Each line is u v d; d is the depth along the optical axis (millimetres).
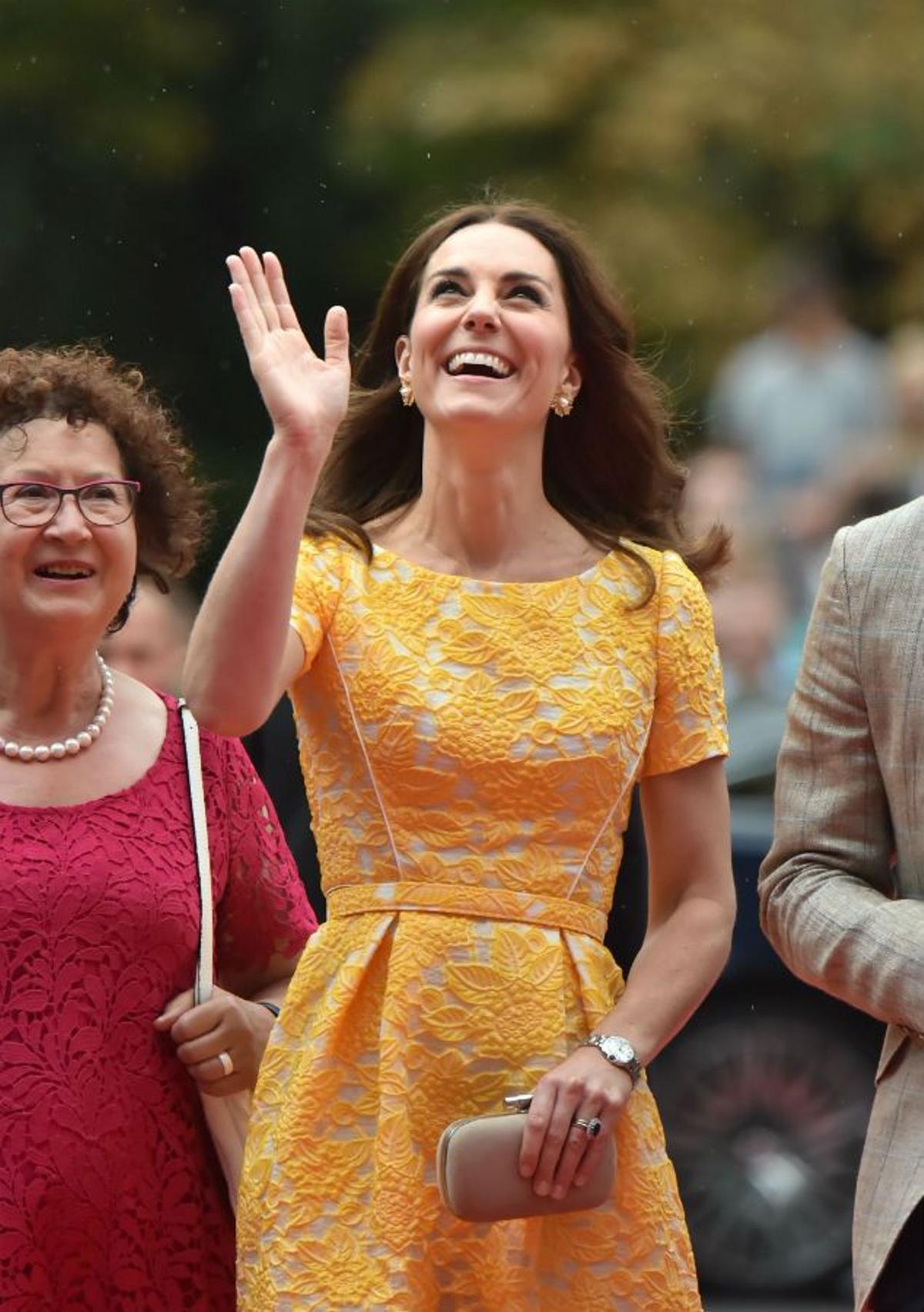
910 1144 13664
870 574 14258
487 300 14102
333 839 13805
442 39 47062
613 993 13922
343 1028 13570
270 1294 13367
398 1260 13281
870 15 47781
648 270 45594
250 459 45938
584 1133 13180
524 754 13617
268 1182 13500
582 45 46594
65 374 14258
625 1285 13602
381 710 13648
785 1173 27984
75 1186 13633
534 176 46312
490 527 14141
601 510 14977
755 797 29812
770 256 46125
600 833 13812
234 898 14719
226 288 46750
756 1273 27906
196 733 14555
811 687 14406
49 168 46625
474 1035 13469
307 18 47000
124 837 14070
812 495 40375
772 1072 28094
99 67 46875
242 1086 14109
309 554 13953
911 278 46531
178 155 46844
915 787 13953
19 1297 13477
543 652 13883
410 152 46531
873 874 14289
